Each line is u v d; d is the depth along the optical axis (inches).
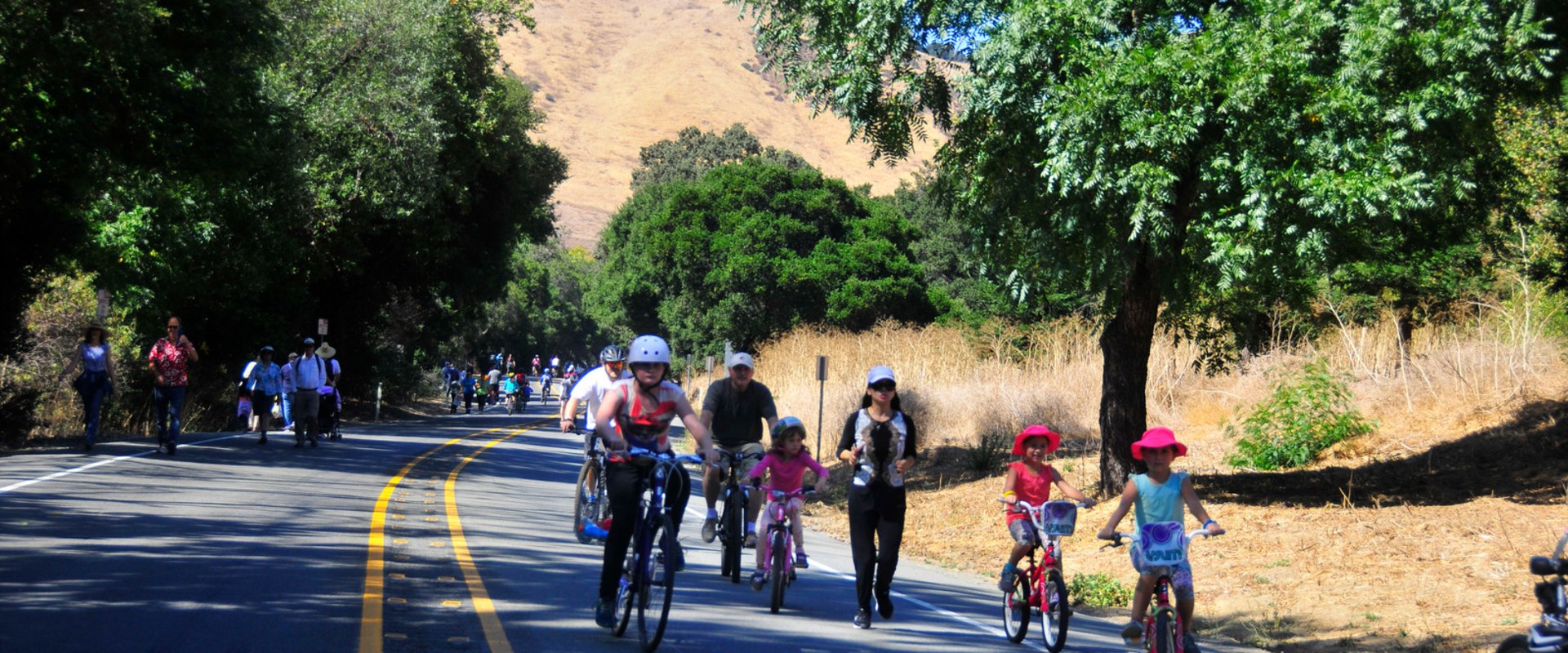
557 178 1950.1
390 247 1621.6
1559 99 541.0
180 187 1019.3
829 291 2170.3
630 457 289.6
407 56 1333.7
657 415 294.7
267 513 486.0
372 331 1878.7
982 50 527.2
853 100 595.5
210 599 309.7
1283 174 466.3
